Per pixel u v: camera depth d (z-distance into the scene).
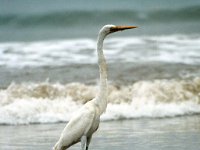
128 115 14.58
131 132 12.10
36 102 14.79
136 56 23.84
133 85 17.23
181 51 24.81
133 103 15.41
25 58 24.08
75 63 22.47
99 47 9.48
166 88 16.72
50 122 13.92
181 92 16.59
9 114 13.98
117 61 22.73
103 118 14.19
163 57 23.50
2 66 22.05
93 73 20.36
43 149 10.24
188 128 12.62
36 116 14.04
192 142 10.73
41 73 20.38
